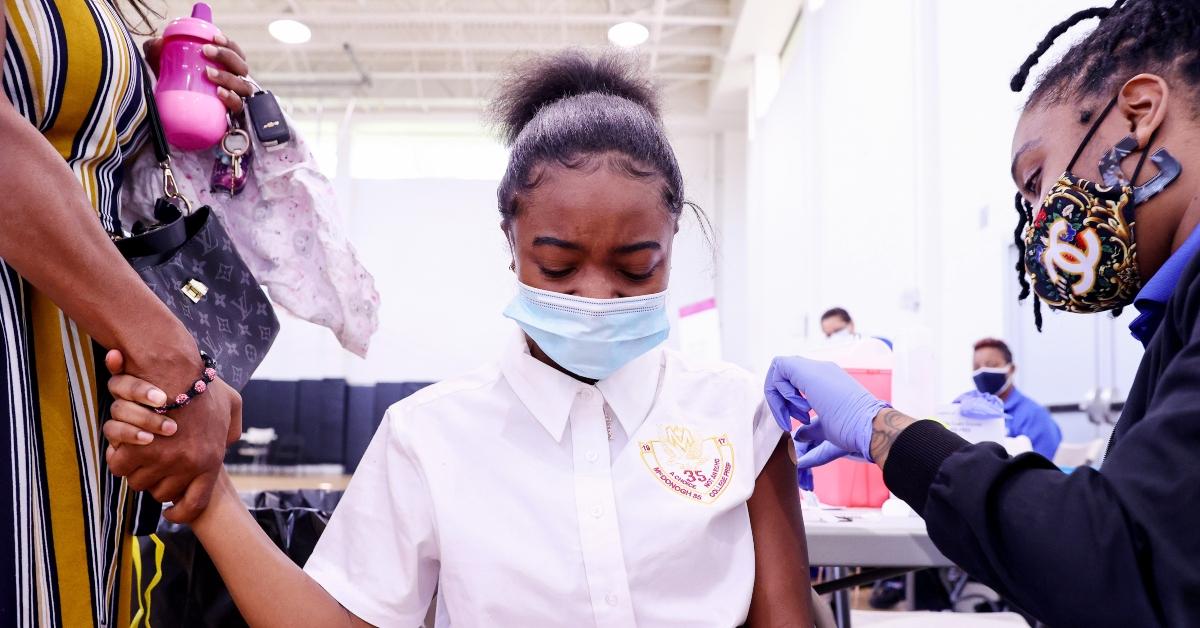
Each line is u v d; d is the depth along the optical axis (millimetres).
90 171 888
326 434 10836
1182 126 807
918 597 3387
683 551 918
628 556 914
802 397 1036
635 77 1100
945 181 4602
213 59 1101
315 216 1201
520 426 971
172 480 810
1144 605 659
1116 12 870
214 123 1084
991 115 4066
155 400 751
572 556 910
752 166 9383
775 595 961
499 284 11141
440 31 9875
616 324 931
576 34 9617
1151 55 819
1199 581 624
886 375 1636
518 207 964
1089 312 940
